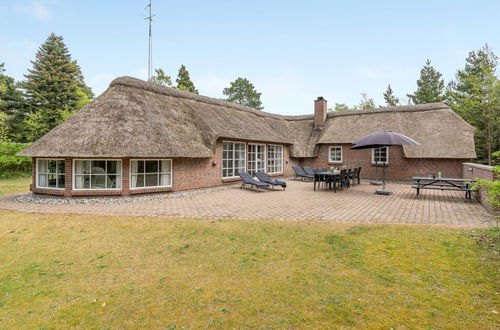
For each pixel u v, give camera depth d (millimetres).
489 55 28234
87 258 5332
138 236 6520
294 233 6477
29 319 3398
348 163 20422
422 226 6805
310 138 22406
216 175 14961
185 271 4672
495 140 27297
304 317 3271
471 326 3031
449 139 16875
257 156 18375
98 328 3174
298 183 17625
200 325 3158
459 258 4809
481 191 10055
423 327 3037
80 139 10469
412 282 4059
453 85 40031
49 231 6957
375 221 7496
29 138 34031
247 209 9273
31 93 37875
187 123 13805
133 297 3865
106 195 11070
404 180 18109
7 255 5543
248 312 3402
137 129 11219
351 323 3137
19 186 15680
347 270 4520
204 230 6852
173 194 12328
